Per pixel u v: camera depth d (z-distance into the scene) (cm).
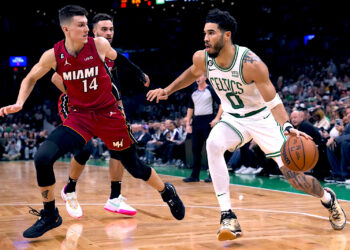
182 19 2011
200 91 668
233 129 285
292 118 660
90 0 1878
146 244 265
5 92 2317
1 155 1459
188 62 2180
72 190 340
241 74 268
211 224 329
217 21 262
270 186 605
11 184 668
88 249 254
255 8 1859
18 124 1753
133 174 309
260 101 284
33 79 281
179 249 252
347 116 647
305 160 248
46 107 2111
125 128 300
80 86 281
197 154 682
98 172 880
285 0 1858
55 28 2256
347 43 1577
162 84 2195
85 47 278
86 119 288
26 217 370
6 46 2311
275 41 1883
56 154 268
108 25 351
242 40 1912
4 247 263
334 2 1767
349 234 289
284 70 1705
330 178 683
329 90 1246
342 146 638
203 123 668
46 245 266
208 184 639
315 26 1814
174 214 319
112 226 324
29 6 2083
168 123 1061
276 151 287
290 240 272
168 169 970
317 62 1557
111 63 336
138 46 2238
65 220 350
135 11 1883
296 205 417
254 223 328
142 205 430
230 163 855
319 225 319
